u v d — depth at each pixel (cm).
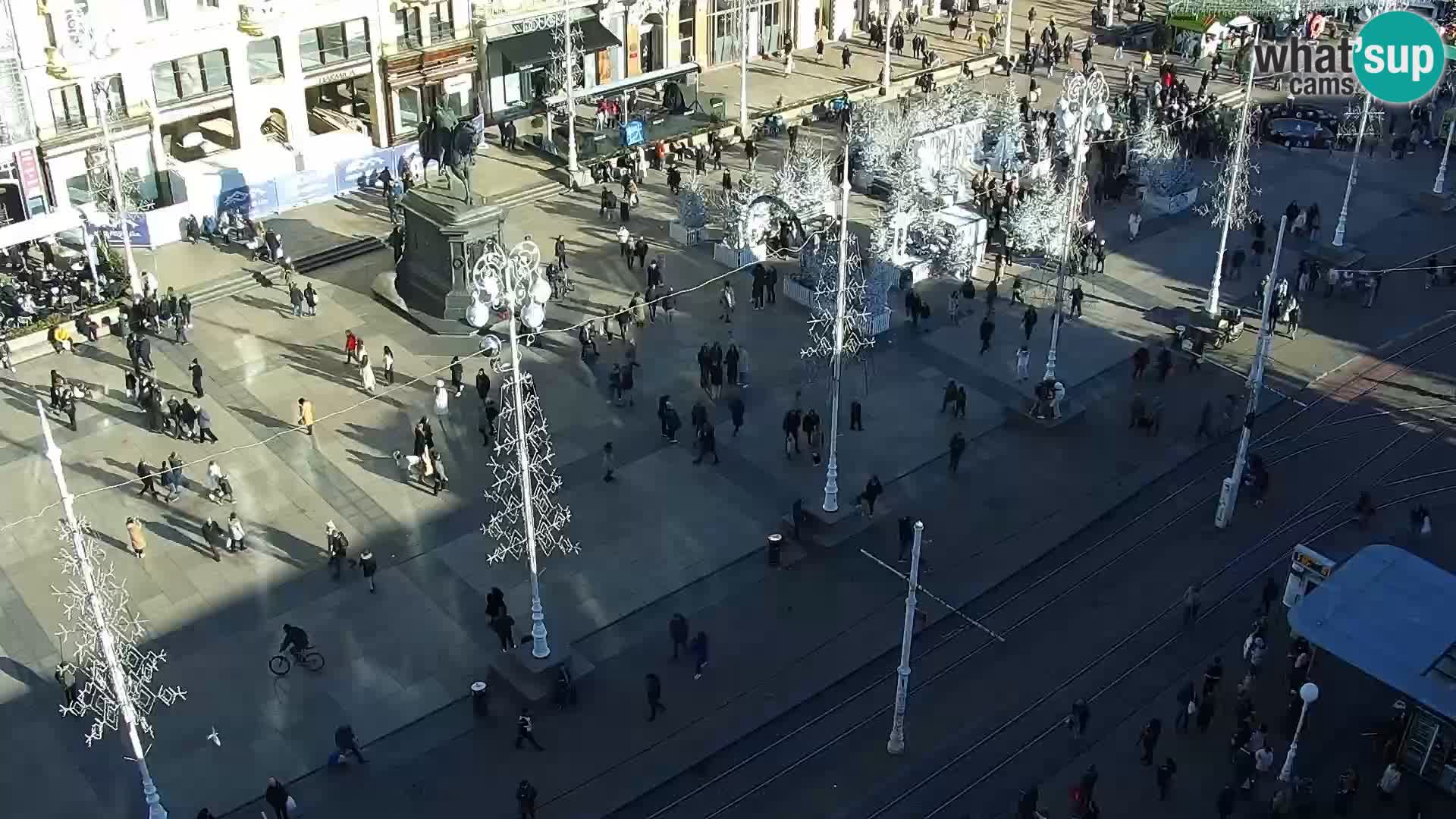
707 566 4700
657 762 3953
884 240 6347
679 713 4122
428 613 4481
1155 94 8238
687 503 5000
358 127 7594
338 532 4591
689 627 4444
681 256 6681
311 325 6084
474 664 4288
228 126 7438
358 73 7319
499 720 4097
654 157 7544
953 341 6028
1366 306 6431
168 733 4016
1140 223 7144
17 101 6141
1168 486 5166
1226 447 5394
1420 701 3728
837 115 8156
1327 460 5334
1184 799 3834
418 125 7562
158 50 6562
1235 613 4541
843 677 4256
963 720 4116
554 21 7825
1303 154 7975
